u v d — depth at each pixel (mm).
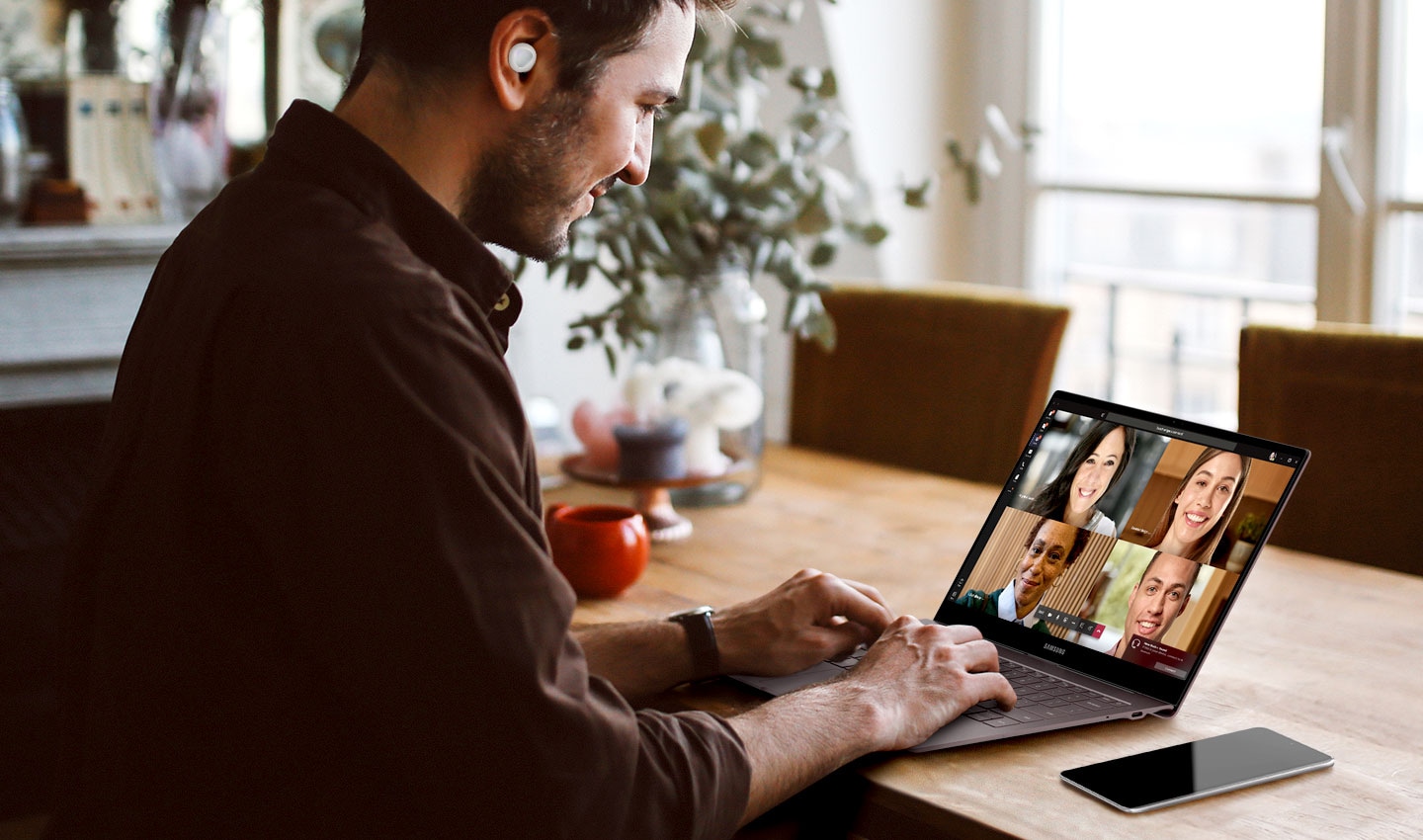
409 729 796
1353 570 1507
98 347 2625
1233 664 1231
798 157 1763
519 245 974
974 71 3020
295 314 798
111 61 2689
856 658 1220
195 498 827
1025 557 1259
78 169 2641
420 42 881
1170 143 2729
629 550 1424
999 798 956
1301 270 2537
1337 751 1038
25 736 2688
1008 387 2014
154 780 844
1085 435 1276
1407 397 1642
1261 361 1766
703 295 1705
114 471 898
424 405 793
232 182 929
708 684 1202
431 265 896
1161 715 1109
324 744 826
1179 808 938
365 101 901
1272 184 2568
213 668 825
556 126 908
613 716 862
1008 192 3012
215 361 821
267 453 797
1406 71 2361
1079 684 1150
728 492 1796
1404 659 1238
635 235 1638
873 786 988
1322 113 2441
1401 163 2398
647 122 1007
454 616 786
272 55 2713
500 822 811
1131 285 2846
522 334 3053
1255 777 977
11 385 2566
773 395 3238
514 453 849
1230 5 2586
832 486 1902
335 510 786
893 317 2168
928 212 3051
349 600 787
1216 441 1179
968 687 1069
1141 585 1167
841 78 2840
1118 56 2799
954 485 1899
